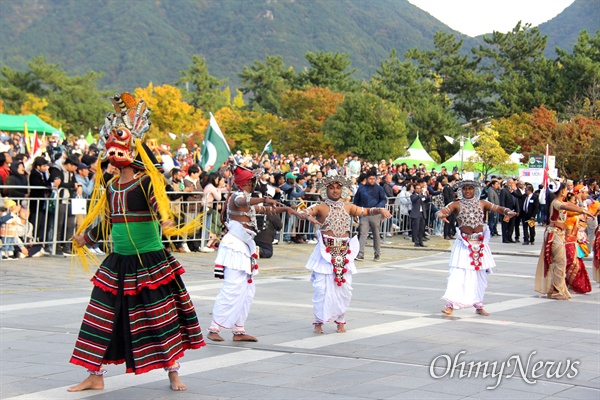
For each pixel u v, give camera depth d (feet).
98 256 52.06
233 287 29.63
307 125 216.33
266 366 26.05
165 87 260.21
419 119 254.68
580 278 46.57
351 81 301.43
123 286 22.47
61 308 35.19
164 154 58.80
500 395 23.06
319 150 214.48
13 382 23.50
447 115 255.91
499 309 39.73
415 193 74.43
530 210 81.87
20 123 133.90
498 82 281.74
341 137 204.64
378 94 286.66
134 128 23.02
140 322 22.41
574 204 45.21
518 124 209.87
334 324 33.88
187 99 339.98
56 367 25.34
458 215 37.76
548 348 30.04
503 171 153.99
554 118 203.72
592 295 46.55
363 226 61.77
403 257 65.31
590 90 223.10
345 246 32.07
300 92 230.07
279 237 70.28
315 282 32.01
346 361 26.94
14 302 36.42
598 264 52.01
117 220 22.74
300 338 30.76
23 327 31.09
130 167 23.02
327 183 32.81
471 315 37.52
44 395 22.22
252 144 228.02
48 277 44.24
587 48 249.34
